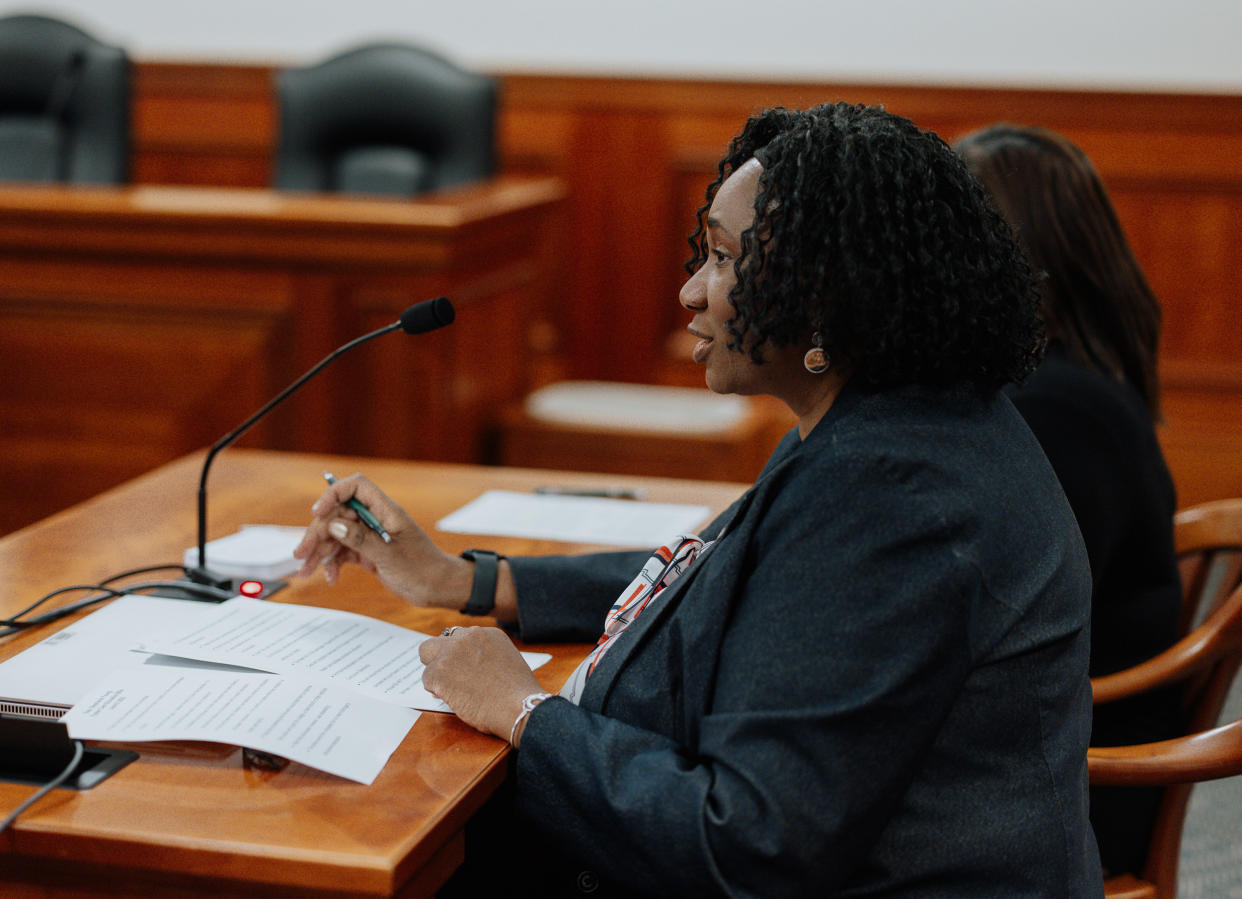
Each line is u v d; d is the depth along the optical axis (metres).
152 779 1.83
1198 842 4.17
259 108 8.14
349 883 1.64
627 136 7.76
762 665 1.73
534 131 7.86
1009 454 1.83
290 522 3.01
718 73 7.69
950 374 1.84
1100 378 2.81
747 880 1.70
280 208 5.05
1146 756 2.32
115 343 5.24
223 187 8.29
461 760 1.90
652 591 2.18
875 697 1.67
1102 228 2.85
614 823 1.80
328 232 5.01
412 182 6.04
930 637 1.68
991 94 7.36
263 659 2.13
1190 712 2.79
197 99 8.19
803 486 1.78
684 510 3.13
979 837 1.77
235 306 5.14
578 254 7.94
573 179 7.88
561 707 1.94
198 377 5.21
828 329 1.80
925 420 1.81
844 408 1.85
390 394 5.14
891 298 1.77
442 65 6.11
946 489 1.73
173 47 8.30
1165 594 2.86
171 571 2.66
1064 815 1.81
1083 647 1.89
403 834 1.70
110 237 5.12
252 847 1.66
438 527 2.99
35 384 5.33
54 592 2.48
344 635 2.29
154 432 5.27
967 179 1.83
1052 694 1.81
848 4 7.49
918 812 1.76
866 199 1.76
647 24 7.73
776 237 1.79
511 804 2.00
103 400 5.29
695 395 7.11
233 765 1.88
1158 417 3.00
